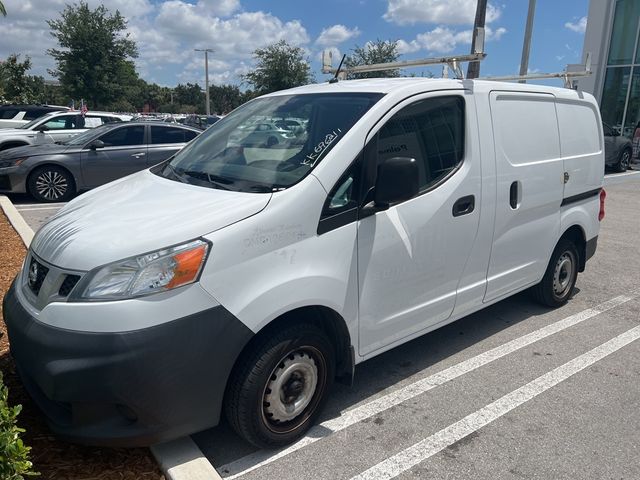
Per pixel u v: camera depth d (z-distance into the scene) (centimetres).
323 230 298
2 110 1839
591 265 703
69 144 1054
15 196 1079
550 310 531
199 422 268
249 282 270
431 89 363
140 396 247
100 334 243
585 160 515
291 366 296
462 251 385
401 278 344
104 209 304
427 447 311
